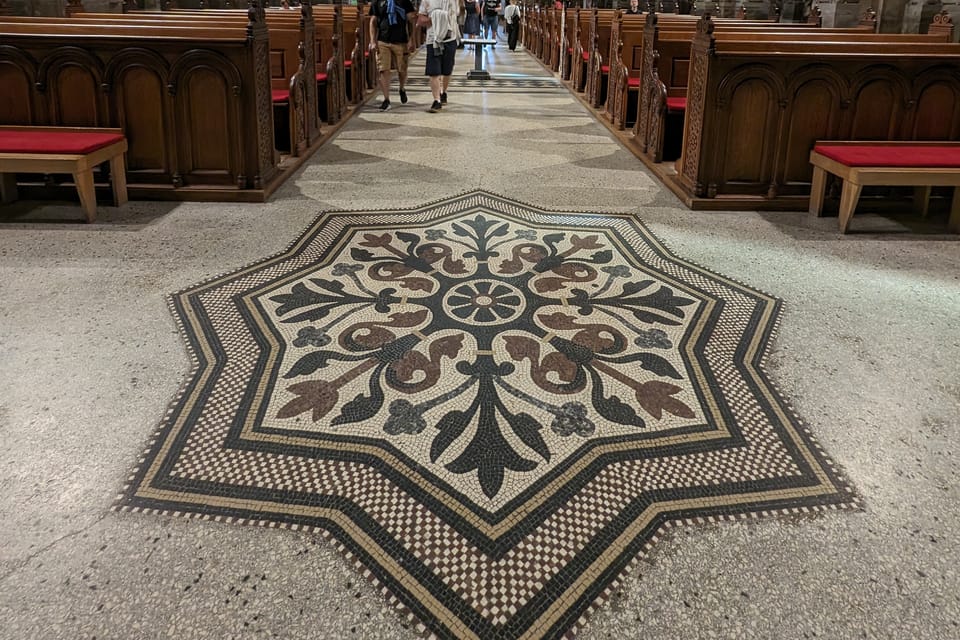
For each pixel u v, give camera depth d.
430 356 3.21
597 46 9.53
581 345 3.33
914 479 2.46
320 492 2.36
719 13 15.90
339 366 3.12
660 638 1.86
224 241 4.63
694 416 2.80
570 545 2.16
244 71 5.22
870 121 5.32
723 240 4.80
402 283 4.01
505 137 8.05
